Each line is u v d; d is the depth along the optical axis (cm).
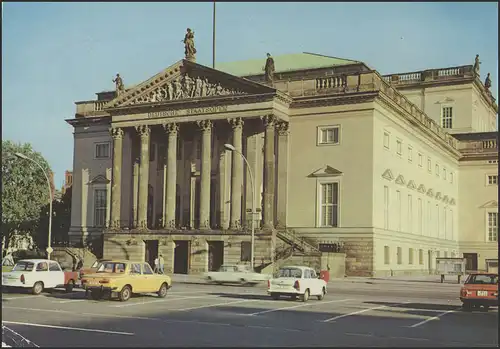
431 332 2431
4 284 3959
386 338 2245
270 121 6781
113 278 3541
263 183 7062
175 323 2597
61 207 10088
